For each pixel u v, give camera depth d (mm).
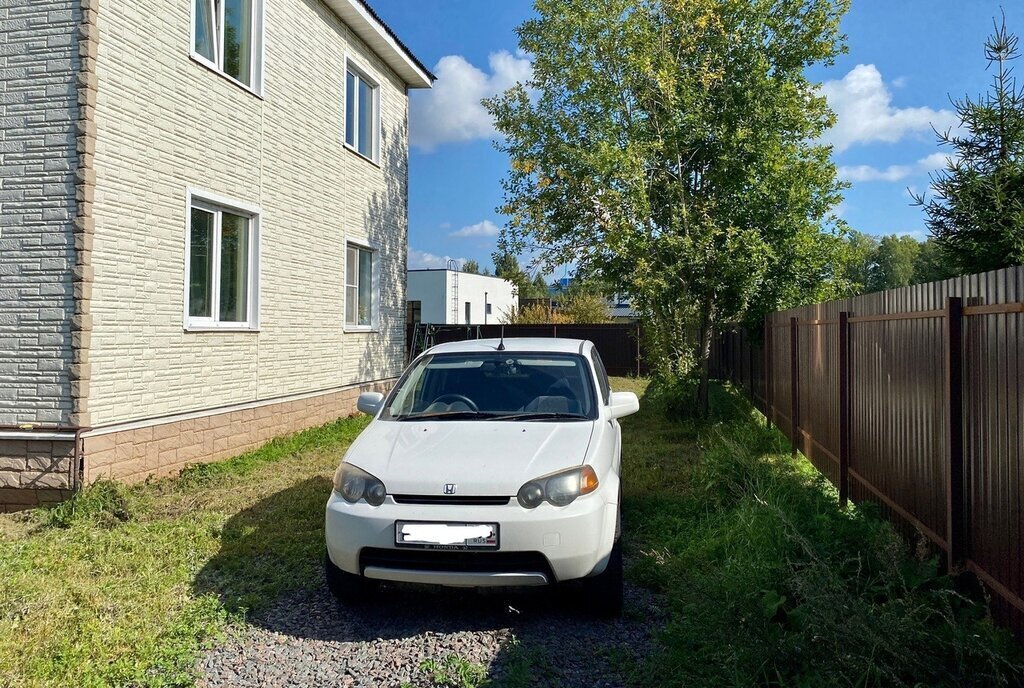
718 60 10625
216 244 8352
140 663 3264
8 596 4008
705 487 5938
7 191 6320
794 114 10828
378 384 13102
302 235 10289
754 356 12453
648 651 3434
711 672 3051
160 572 4492
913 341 4504
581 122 11219
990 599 3338
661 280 9875
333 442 9484
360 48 12250
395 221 13836
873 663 2705
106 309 6484
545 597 4133
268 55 9336
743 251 10055
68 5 6289
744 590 3486
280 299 9672
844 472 6145
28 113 6312
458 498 3621
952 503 3689
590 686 3115
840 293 11859
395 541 3580
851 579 3492
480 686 3078
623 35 10742
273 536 5188
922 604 3088
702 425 9969
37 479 6109
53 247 6234
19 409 6227
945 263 7223
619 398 5293
